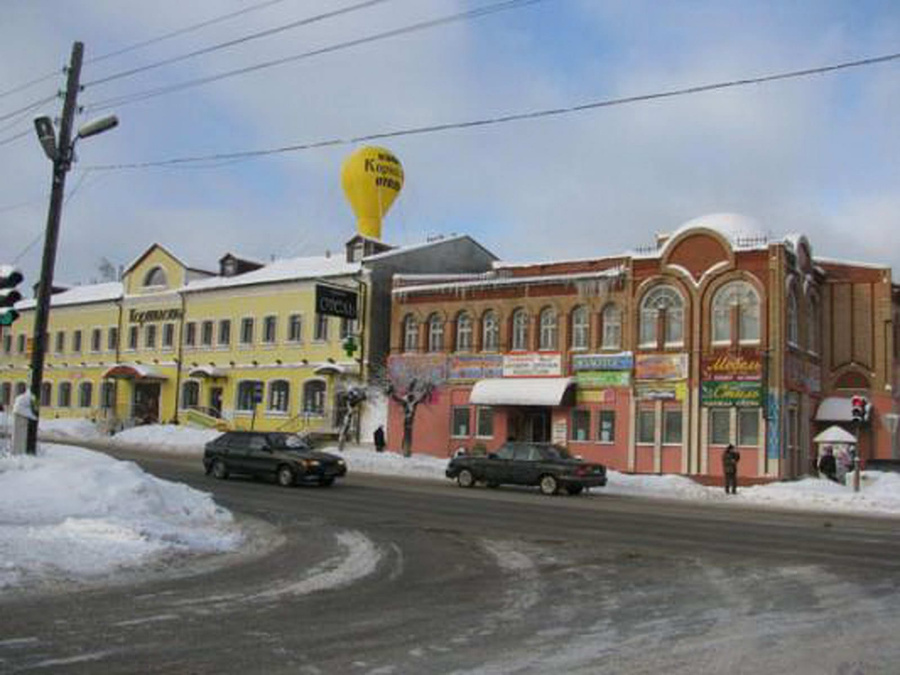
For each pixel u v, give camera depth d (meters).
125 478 18.62
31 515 15.98
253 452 28.75
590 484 29.34
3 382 70.38
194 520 17.84
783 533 18.80
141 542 13.72
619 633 9.01
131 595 10.33
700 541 17.03
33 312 68.75
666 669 7.63
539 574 12.81
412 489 28.61
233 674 7.20
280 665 7.50
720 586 11.97
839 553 15.63
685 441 38.12
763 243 37.69
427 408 45.09
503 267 48.28
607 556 14.76
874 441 41.06
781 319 36.72
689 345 38.44
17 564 11.48
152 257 60.69
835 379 42.41
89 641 8.16
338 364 49.50
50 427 57.91
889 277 41.88
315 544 15.48
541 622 9.49
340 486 28.69
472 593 11.18
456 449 44.06
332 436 48.25
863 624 9.63
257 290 53.97
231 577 11.82
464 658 7.88
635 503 26.69
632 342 39.78
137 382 60.25
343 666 7.52
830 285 42.91
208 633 8.59
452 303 45.09
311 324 51.03
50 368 66.44
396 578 12.22
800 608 10.50
